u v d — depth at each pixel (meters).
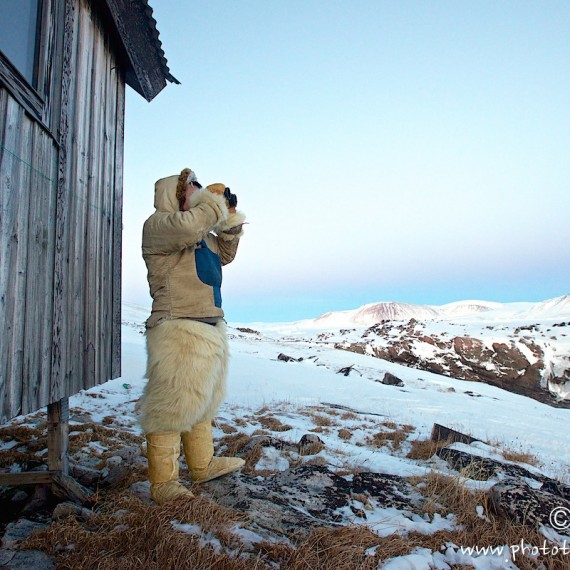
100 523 2.95
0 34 2.69
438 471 4.51
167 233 3.20
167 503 2.95
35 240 3.11
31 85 3.05
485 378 35.06
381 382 21.64
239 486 3.64
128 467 4.21
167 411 3.12
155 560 2.49
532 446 9.42
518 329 39.47
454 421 11.78
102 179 4.71
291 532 2.96
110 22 4.76
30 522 3.24
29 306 3.03
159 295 3.33
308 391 15.20
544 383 33.25
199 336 3.21
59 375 3.53
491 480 4.80
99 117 4.65
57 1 3.52
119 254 5.29
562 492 4.33
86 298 4.20
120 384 12.20
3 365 2.67
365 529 2.98
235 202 3.70
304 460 4.75
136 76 5.65
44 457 4.82
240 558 2.53
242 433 6.17
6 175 2.70
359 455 5.32
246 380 16.33
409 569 2.62
